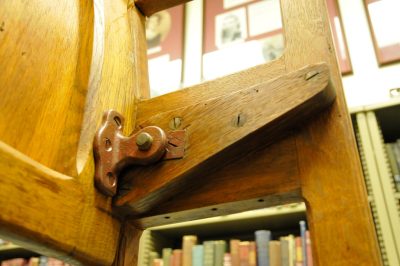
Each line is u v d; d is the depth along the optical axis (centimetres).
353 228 24
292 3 33
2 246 97
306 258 69
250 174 29
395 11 110
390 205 64
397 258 61
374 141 70
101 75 32
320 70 27
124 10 40
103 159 28
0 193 21
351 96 101
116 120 31
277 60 31
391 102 71
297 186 27
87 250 26
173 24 133
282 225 84
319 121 28
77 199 26
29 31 27
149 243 83
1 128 23
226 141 28
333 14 115
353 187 25
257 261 72
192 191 30
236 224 84
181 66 123
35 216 23
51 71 28
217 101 30
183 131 30
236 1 130
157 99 35
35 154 25
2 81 24
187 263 77
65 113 28
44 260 91
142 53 40
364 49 107
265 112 27
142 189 29
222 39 124
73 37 31
